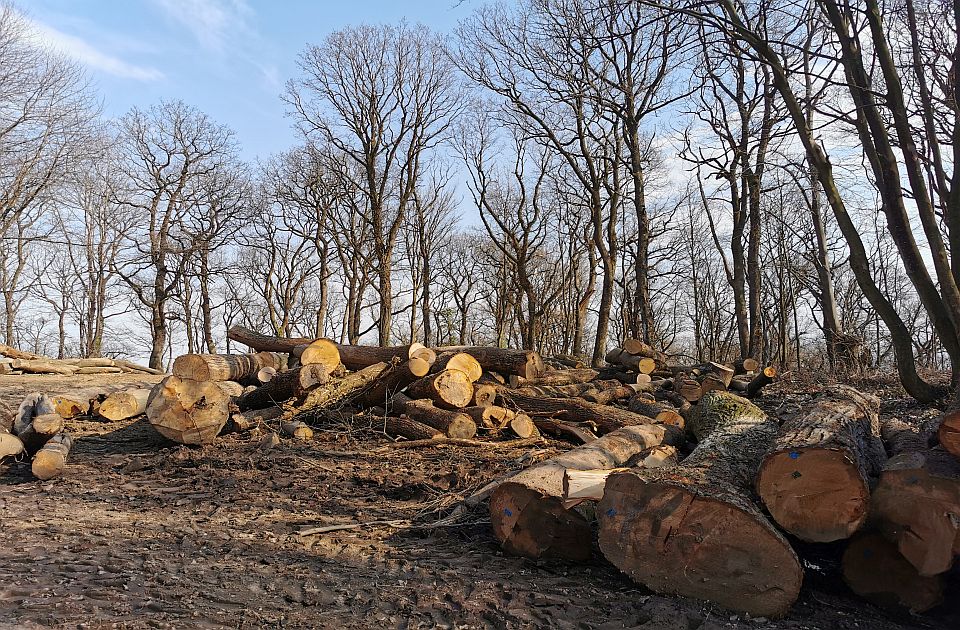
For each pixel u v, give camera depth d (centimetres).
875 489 433
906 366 1031
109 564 461
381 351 1132
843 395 683
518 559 501
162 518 606
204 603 397
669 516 427
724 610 409
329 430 1013
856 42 866
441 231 4006
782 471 438
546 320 3897
